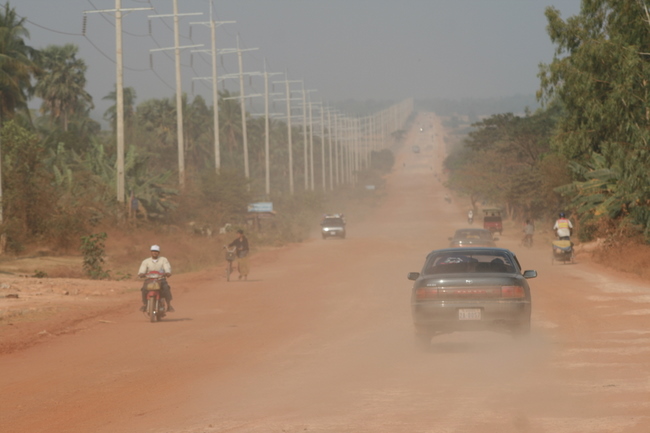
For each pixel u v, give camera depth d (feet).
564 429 49.06
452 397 61.41
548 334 98.07
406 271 222.69
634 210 230.68
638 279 180.34
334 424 53.01
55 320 121.08
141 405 62.85
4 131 301.63
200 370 79.10
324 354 87.61
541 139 557.74
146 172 373.20
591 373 70.49
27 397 67.97
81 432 54.19
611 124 234.99
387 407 58.39
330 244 396.37
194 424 54.90
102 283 190.19
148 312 123.34
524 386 65.10
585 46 232.12
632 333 96.84
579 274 197.47
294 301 152.25
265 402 62.08
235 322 122.01
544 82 249.75
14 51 382.42
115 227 305.53
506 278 86.28
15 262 235.61
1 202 264.72
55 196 294.05
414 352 87.76
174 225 373.20
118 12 296.92
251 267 255.50
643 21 228.22
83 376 77.61
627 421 50.85
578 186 273.13
